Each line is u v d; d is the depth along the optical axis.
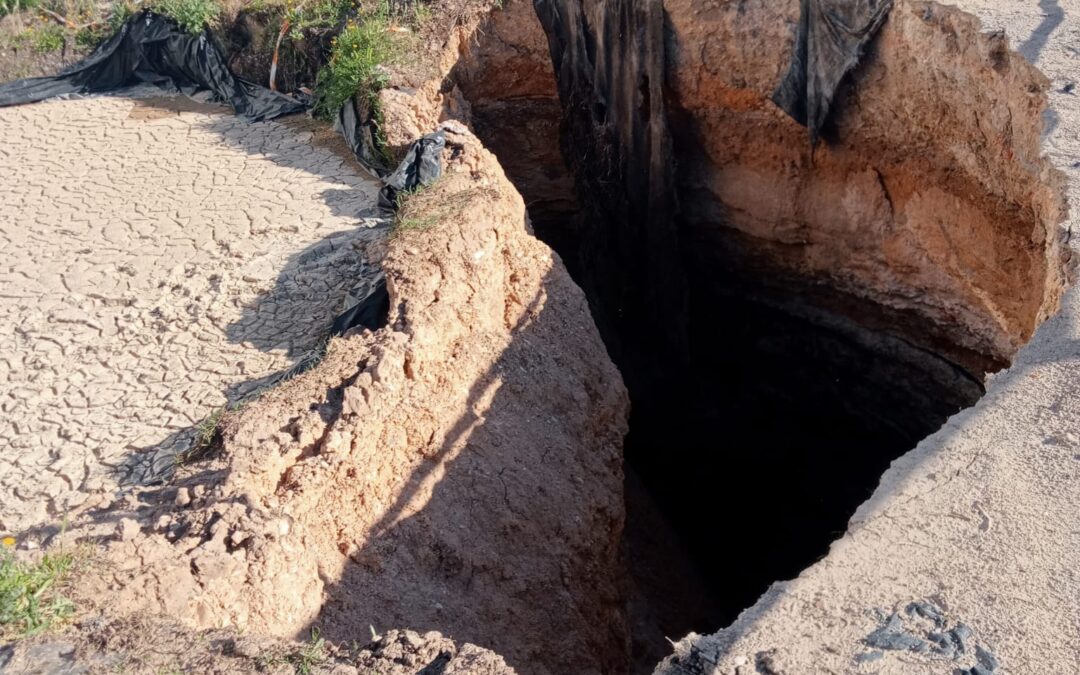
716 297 13.59
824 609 4.47
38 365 8.23
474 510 7.70
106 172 11.46
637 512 12.57
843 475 13.04
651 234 12.99
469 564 7.40
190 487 6.36
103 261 9.63
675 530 13.45
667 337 13.58
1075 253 6.83
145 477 6.87
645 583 11.62
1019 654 4.11
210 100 13.62
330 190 10.77
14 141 12.38
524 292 9.13
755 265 12.93
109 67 14.09
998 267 9.82
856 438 12.72
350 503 6.91
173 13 13.59
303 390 7.11
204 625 5.62
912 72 10.05
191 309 8.84
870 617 4.38
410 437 7.51
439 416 7.77
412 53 12.62
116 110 13.34
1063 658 4.07
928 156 10.38
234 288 9.05
